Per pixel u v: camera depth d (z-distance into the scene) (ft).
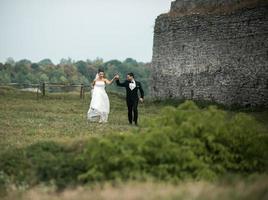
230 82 132.98
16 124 85.30
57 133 75.56
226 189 45.65
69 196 49.11
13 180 55.98
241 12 129.59
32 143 66.64
